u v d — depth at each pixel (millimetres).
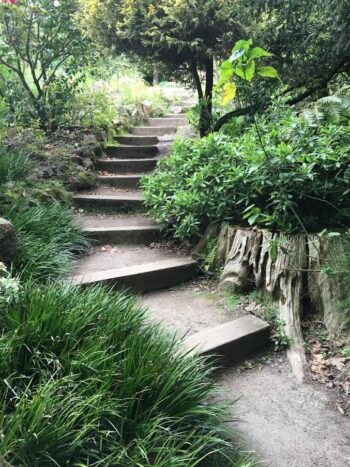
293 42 4461
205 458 1874
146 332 2256
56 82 6293
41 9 5500
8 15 5551
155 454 1680
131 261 3783
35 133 5645
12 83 6172
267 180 3207
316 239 3080
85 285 3066
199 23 4512
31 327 1930
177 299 3355
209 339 2670
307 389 2479
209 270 3658
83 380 1739
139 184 5492
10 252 2750
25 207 3805
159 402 1806
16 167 4438
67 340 1925
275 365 2715
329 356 2721
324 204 3346
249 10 4441
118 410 1723
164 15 4660
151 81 12688
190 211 3789
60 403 1568
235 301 3238
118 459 1521
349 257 2943
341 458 2004
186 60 5160
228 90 2877
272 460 1974
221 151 3861
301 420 2238
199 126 5465
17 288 2158
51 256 3197
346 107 3479
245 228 3482
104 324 2166
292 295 3041
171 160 4367
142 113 8703
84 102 6848
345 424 2221
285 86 4680
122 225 4406
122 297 2523
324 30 4172
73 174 5215
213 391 2137
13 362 1798
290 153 3145
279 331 2887
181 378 1983
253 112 4910
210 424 1940
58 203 4238
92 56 6266
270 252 2953
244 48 2672
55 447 1483
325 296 2980
